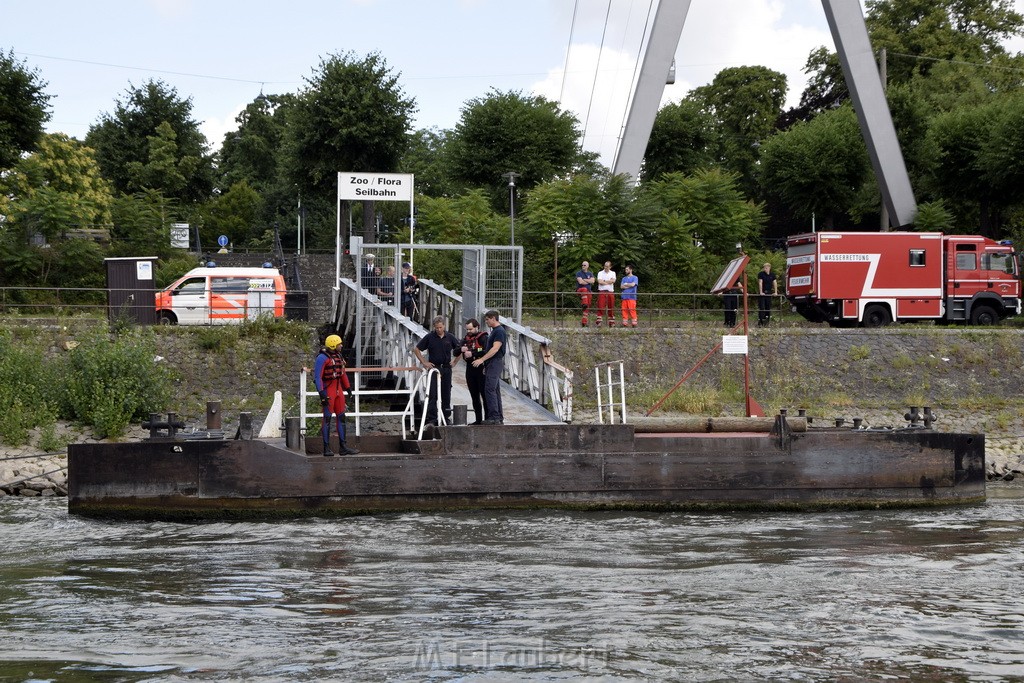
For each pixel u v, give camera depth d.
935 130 91.81
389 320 41.56
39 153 98.75
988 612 20.20
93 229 89.88
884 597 21.39
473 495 30.14
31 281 73.81
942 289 66.44
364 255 46.97
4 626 18.88
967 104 107.50
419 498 29.91
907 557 25.38
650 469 30.88
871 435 32.16
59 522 29.16
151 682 15.77
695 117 125.00
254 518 29.22
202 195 154.50
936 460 32.53
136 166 143.50
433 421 31.86
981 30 135.12
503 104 100.31
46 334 51.09
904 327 63.19
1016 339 57.97
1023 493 37.19
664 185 81.81
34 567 23.88
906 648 17.81
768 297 61.44
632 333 56.66
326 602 20.72
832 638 18.36
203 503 29.17
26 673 16.14
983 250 66.75
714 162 129.75
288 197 148.50
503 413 33.62
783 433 31.56
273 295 58.66
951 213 92.06
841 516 30.95
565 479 30.47
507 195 98.62
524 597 21.17
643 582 22.56
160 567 23.88
